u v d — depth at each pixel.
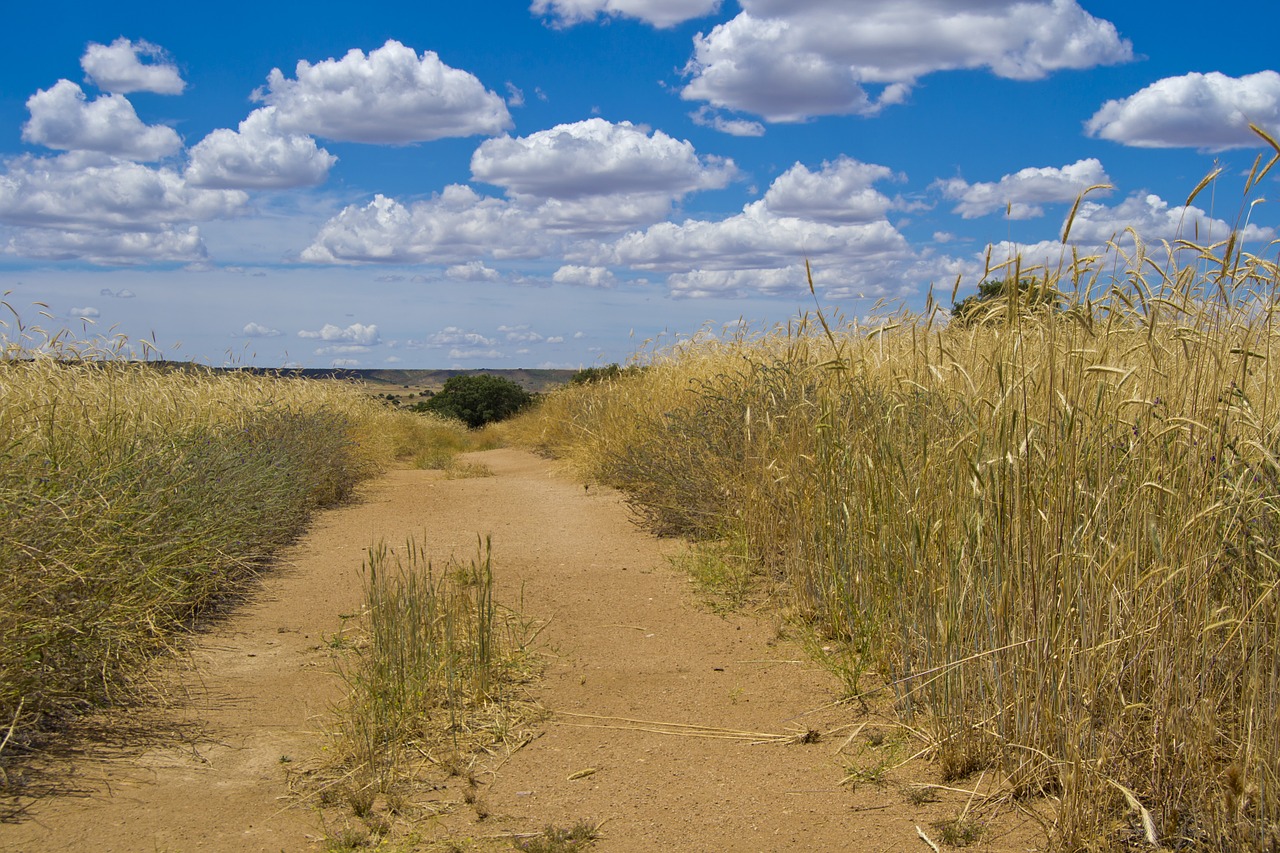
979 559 4.14
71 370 7.80
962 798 3.70
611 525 9.79
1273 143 3.24
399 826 3.55
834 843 3.39
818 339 9.27
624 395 14.52
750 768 4.08
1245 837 3.03
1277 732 3.06
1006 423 4.22
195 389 11.15
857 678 4.95
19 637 4.18
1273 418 3.79
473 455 21.52
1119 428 3.99
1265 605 3.31
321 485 11.61
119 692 4.71
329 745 4.23
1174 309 3.74
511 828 3.54
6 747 4.00
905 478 4.96
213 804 3.66
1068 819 3.24
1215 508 3.33
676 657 5.61
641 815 3.64
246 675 5.16
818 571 6.21
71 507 5.00
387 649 4.78
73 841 3.30
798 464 6.94
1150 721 3.53
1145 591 3.47
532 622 6.17
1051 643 3.69
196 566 6.16
